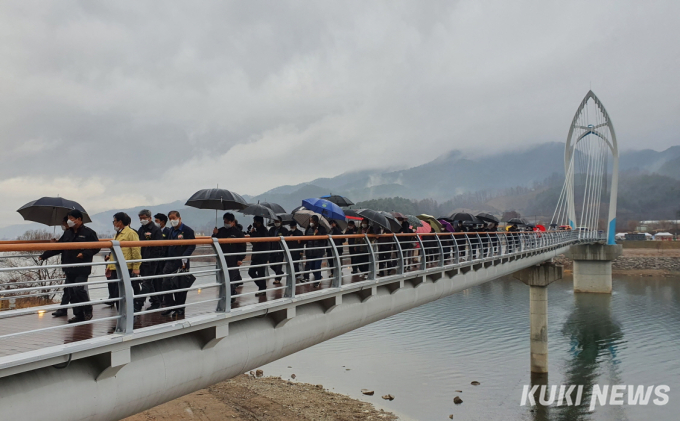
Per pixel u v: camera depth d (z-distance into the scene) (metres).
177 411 22.22
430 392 26.36
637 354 34.69
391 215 17.73
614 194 79.81
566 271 88.94
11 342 6.54
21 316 8.72
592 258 66.12
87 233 8.38
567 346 37.19
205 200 12.61
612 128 82.44
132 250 8.79
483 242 26.25
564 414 23.98
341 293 12.53
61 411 6.39
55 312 8.66
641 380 29.17
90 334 7.05
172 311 8.84
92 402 6.79
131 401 7.42
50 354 5.89
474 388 27.03
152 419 21.03
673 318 46.94
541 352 30.03
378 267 16.69
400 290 16.36
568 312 51.19
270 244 13.40
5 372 5.55
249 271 12.02
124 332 6.89
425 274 17.28
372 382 27.92
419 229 21.59
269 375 29.12
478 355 33.19
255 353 10.05
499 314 46.94
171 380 8.07
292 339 11.26
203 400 23.98
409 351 34.25
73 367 6.71
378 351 34.25
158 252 9.25
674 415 24.16
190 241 8.20
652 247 108.12
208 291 12.27
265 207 14.05
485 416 23.48
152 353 7.83
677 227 170.50
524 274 32.75
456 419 23.00
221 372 9.22
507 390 26.91
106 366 6.84
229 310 8.83
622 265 94.44
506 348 34.78
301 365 31.16
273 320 10.73
